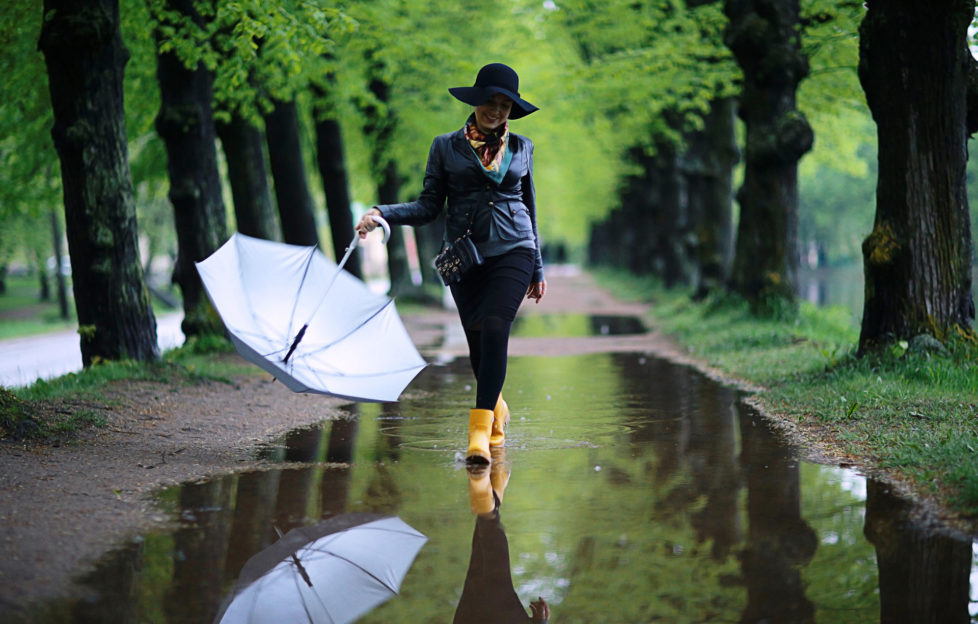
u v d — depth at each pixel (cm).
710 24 1692
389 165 2467
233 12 905
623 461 521
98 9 854
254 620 290
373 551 360
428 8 1888
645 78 1798
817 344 1062
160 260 6328
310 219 1647
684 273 2898
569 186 4569
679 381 895
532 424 655
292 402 778
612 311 2408
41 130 1428
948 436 501
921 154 773
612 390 838
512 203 547
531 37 2153
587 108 2172
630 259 4359
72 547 360
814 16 1452
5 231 3756
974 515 379
